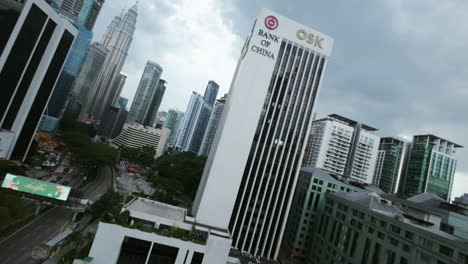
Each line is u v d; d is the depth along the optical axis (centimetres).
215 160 8000
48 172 11769
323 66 9981
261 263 8381
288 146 9462
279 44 8919
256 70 8544
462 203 8331
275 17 9100
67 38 11656
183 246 6156
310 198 10712
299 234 10481
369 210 7469
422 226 6256
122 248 6562
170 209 8362
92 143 15438
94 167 14812
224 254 6366
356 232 7819
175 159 17662
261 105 8494
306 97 9756
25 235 6100
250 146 8325
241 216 8881
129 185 13775
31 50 9819
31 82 10444
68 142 15150
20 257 5266
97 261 5700
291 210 11575
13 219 5831
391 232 6481
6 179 7025
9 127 10000
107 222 5862
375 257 6769
